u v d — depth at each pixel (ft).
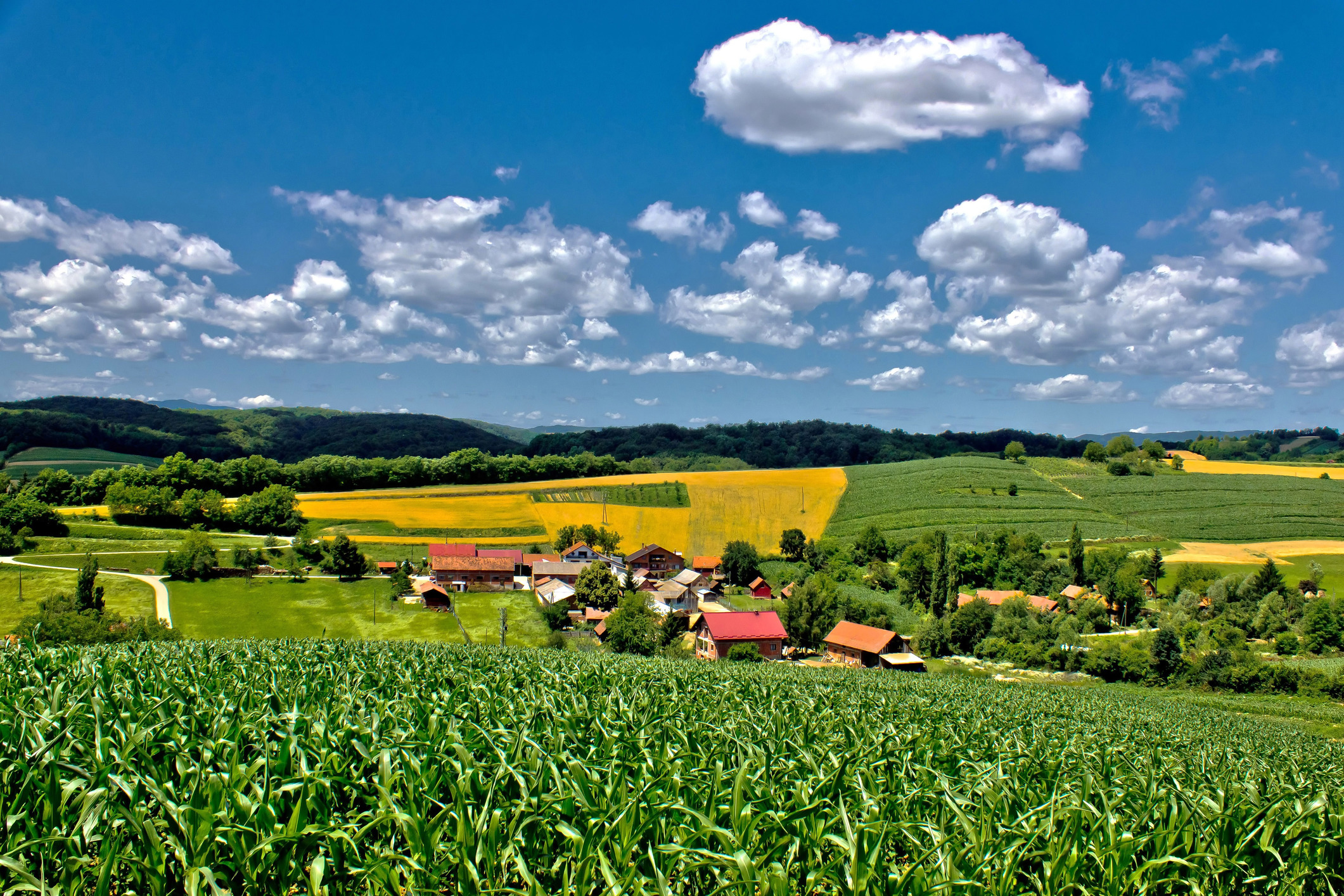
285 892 24.84
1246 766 63.00
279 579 266.57
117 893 24.53
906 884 25.72
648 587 313.53
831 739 49.03
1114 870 29.09
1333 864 31.35
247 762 32.63
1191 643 235.81
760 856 26.76
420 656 80.94
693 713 55.36
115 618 162.61
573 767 31.91
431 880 24.77
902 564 335.47
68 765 27.63
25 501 297.33
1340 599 263.49
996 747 52.80
